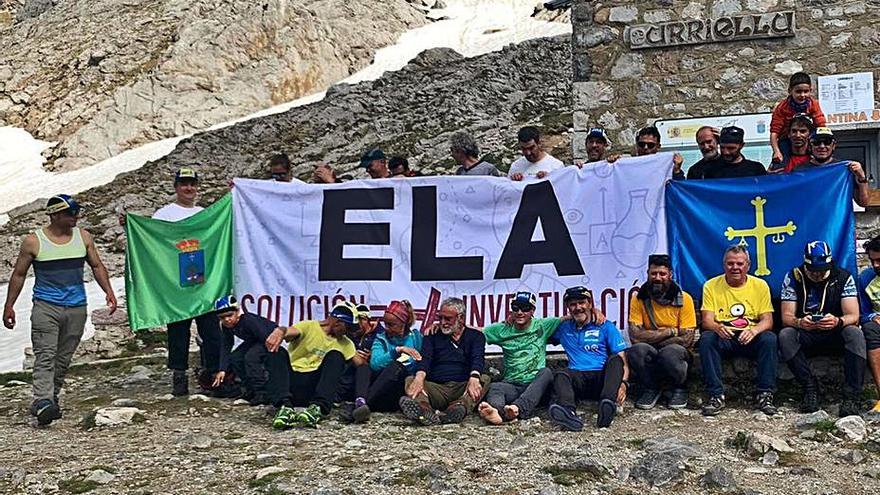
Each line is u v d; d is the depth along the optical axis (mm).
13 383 8758
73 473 5215
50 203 6707
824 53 9633
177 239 7379
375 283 7328
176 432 6188
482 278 7227
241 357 7160
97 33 37062
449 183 7352
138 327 7227
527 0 44844
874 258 6336
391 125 24922
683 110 9859
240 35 34031
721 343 6355
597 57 10047
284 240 7465
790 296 6316
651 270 6402
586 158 10039
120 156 30000
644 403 6445
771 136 7750
